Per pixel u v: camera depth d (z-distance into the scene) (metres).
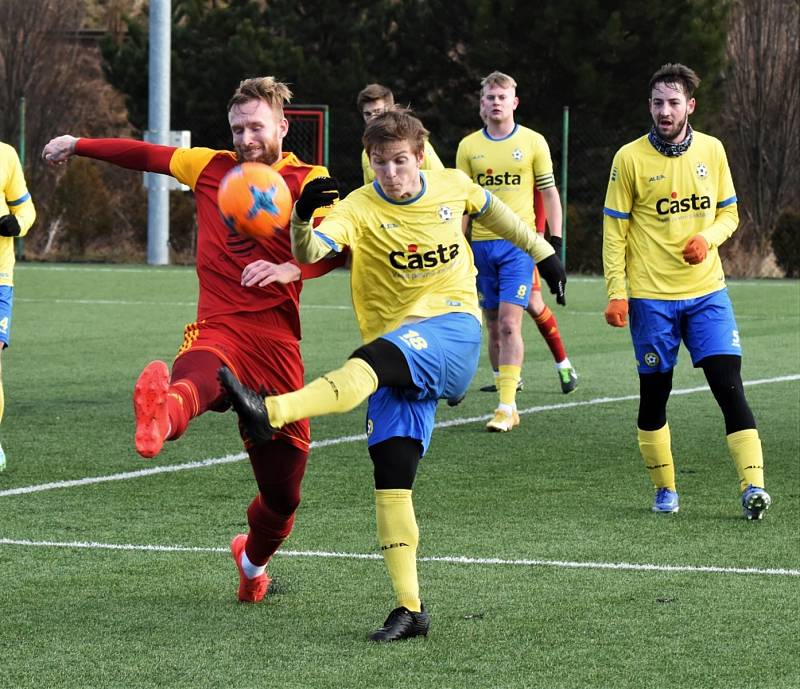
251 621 12.12
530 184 25.69
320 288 53.09
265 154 12.55
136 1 99.31
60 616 12.25
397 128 11.66
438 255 12.00
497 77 25.59
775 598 12.78
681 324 17.02
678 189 16.97
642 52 63.91
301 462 12.37
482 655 11.08
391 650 11.23
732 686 10.32
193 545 15.01
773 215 70.19
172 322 40.41
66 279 55.94
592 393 27.47
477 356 12.05
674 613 12.28
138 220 69.06
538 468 19.66
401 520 11.62
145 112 73.31
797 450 21.09
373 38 71.38
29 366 30.98
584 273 61.75
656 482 16.77
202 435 22.42
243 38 69.38
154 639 11.56
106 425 23.30
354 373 11.00
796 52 70.06
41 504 17.14
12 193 19.33
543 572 13.79
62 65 81.19
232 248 12.65
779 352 33.91
